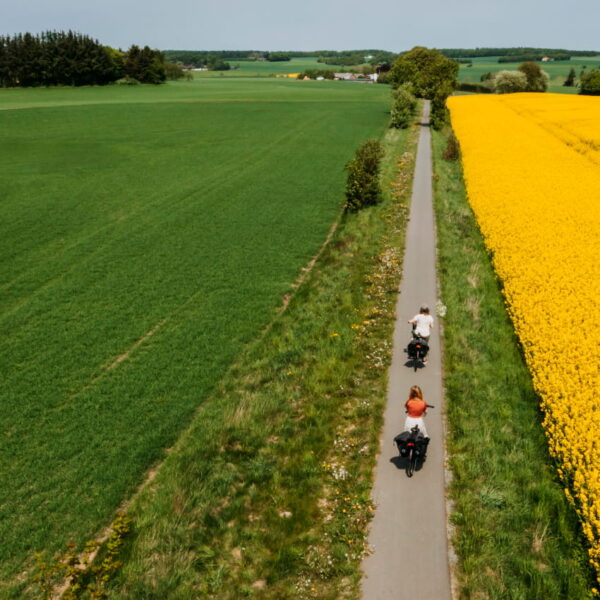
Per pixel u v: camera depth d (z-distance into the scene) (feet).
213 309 72.79
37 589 34.78
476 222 102.22
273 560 34.55
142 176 146.61
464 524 36.04
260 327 68.18
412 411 40.96
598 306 61.57
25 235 100.78
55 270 85.40
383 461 42.24
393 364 55.57
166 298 76.02
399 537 35.22
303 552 35.01
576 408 43.57
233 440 47.09
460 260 83.71
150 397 54.34
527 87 410.31
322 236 100.99
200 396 54.39
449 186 131.44
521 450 42.98
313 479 41.19
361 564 33.47
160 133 212.23
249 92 399.85
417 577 32.50
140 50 458.50
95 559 36.55
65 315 71.10
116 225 106.83
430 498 38.34
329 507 38.65
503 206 102.42
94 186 135.85
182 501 40.04
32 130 211.20
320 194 128.47
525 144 164.04
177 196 127.13
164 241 98.07
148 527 38.45
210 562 35.09
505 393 50.72
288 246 95.71
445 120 228.84
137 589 33.14
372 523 36.35
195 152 178.50
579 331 55.93
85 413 52.01
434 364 55.47
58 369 59.21
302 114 266.16
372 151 115.75
